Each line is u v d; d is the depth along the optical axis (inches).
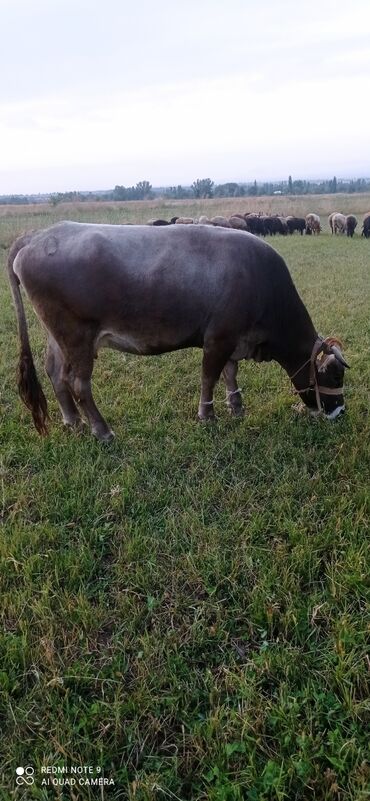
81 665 98.9
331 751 84.4
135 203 2201.0
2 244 796.0
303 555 123.1
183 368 244.5
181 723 90.9
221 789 79.0
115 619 111.0
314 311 345.1
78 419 188.9
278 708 89.8
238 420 191.6
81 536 132.4
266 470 160.4
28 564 121.0
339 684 94.2
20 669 99.6
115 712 89.5
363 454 164.1
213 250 165.3
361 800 77.1
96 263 155.4
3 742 88.0
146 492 150.3
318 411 189.9
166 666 99.0
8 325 317.7
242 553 126.7
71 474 156.4
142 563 125.1
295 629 105.7
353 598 114.0
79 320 161.6
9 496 147.1
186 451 169.8
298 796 80.0
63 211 1716.3
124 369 244.4
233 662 99.7
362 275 498.0
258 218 1068.5
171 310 164.1
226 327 169.6
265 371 240.7
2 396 211.3
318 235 1073.5
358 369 239.0
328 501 142.5
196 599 115.0
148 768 84.4
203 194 3378.4
